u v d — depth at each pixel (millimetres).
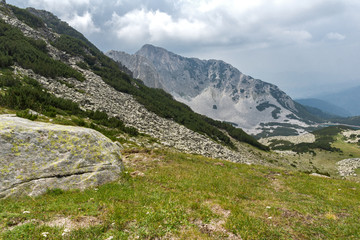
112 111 55812
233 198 13984
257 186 18344
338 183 21422
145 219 8969
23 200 10508
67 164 13383
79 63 89000
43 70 55375
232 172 22578
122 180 15469
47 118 32156
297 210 11844
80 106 48125
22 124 13141
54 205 9891
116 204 10453
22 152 11953
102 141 16719
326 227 9812
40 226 7711
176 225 8758
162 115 82500
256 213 11039
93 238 7332
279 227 9422
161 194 13047
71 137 14555
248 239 8141
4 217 8227
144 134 49750
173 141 54531
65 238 7152
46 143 13109
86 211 9398
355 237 8969
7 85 38625
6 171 11039
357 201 14953
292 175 24203
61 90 51688
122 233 7773
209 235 8320
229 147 96688
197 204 11180
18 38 67375
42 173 12141
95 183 13945
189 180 17297
